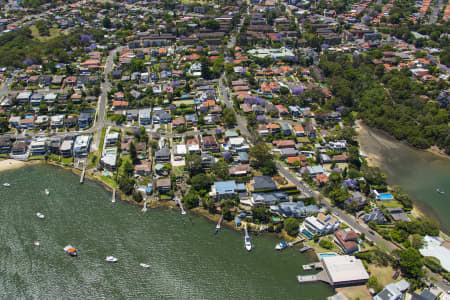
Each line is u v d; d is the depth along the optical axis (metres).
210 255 130.62
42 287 118.62
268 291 117.75
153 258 129.25
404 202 156.12
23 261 127.12
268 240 137.25
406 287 115.06
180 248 133.50
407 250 121.69
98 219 146.25
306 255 130.62
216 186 156.25
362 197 153.25
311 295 116.50
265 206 151.25
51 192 161.25
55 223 143.62
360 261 123.38
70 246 132.38
